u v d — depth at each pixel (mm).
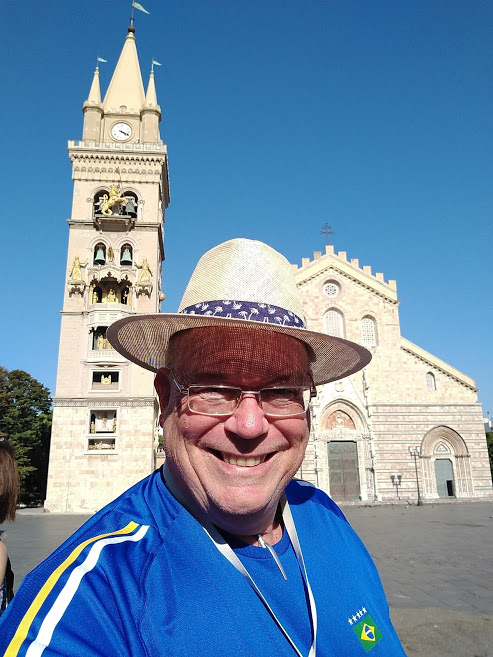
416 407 52094
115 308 43719
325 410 51938
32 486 58875
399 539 24469
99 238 46750
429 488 50094
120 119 50875
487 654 8969
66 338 43938
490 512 38344
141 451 41906
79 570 2100
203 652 2059
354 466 51000
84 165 48000
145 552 2355
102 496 40875
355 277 55188
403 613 11555
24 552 20922
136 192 48094
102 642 1885
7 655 1786
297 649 2357
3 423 56594
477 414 52344
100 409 42688
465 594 13266
